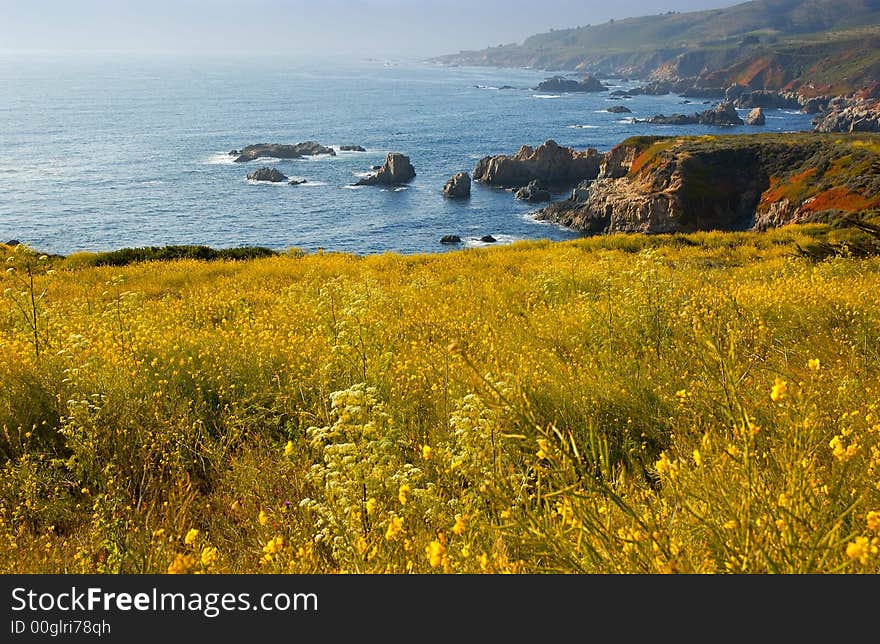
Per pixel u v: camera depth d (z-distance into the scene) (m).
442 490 4.13
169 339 7.50
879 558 2.54
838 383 5.08
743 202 72.81
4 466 5.06
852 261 13.27
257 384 6.48
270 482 4.70
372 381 5.81
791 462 2.82
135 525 4.04
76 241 69.19
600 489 2.60
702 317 6.96
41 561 3.82
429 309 10.19
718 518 2.72
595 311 8.27
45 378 6.16
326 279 16.67
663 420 5.09
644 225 70.38
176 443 5.20
